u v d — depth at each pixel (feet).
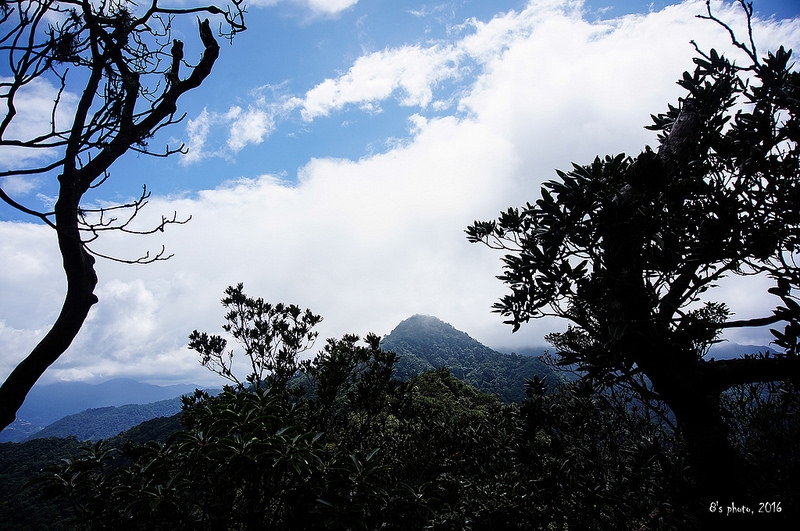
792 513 7.55
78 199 6.16
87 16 6.17
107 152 6.39
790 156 7.99
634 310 7.64
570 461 11.86
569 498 11.35
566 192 8.15
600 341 7.93
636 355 7.82
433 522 12.42
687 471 8.94
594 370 7.82
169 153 6.98
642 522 9.80
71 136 6.24
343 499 9.83
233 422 10.44
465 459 17.28
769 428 10.58
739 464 7.72
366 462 10.52
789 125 8.07
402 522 10.52
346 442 19.49
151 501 9.29
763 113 8.44
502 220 10.05
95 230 6.18
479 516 12.46
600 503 10.50
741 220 7.63
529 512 11.87
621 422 12.59
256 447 9.39
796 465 9.05
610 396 12.11
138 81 6.98
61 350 5.71
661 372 7.71
